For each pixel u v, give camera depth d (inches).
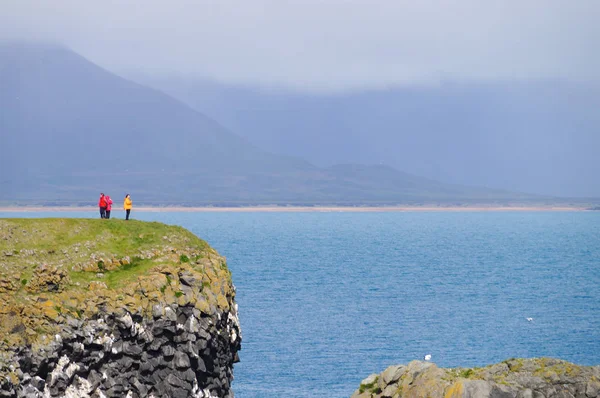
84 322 5246.1
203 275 6038.4
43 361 4881.9
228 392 6225.4
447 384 4719.5
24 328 4963.1
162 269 5866.1
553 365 4835.1
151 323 5526.6
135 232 6299.2
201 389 5792.3
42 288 5364.2
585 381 4653.1
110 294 5487.2
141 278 5718.5
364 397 5132.9
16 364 4726.9
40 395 4830.2
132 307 5472.4
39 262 5570.9
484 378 4776.1
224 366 6122.1
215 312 5841.5
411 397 4827.8
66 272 5546.3
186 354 5620.1
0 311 4982.8
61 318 5142.7
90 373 5216.5
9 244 5664.4
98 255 5836.6
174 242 6294.3
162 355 5561.0
